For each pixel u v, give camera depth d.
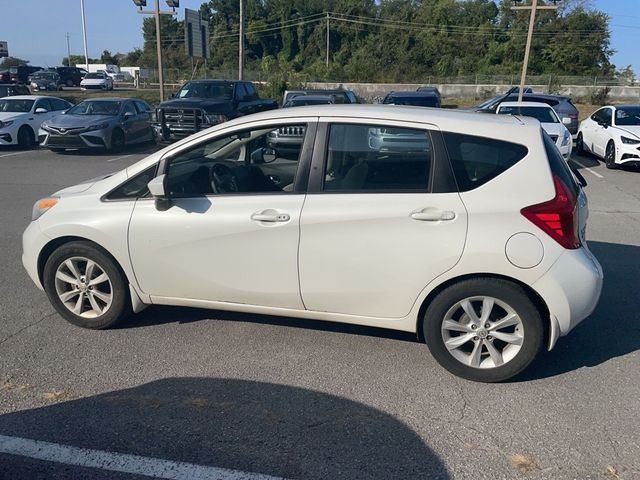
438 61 64.25
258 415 3.22
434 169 3.51
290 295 3.81
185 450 2.90
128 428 3.09
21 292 5.13
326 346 4.07
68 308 4.33
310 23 77.06
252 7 81.44
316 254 3.65
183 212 3.88
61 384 3.54
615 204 9.22
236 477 2.71
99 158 14.81
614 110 13.74
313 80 52.12
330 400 3.38
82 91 44.62
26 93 22.41
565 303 3.38
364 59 65.62
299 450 2.91
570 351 4.02
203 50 22.75
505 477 2.72
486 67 59.50
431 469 2.78
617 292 5.15
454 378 3.64
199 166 4.04
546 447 2.95
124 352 3.96
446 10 66.00
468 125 3.54
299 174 3.72
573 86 42.44
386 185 3.58
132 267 4.06
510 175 3.43
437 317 3.57
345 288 3.68
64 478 2.70
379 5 76.75
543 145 3.50
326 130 3.70
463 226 3.41
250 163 4.02
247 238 3.76
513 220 3.37
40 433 3.04
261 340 4.16
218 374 3.67
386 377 3.65
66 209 4.17
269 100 18.59
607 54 57.91
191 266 3.93
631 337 4.24
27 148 16.67
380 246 3.54
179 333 4.27
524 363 3.51
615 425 3.13
